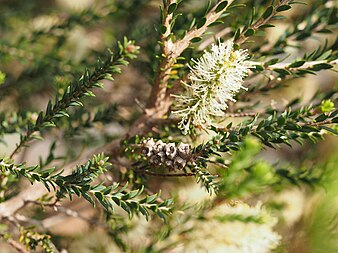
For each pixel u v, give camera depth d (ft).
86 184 0.94
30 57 1.51
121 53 0.96
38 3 1.79
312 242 1.15
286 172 1.20
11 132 1.23
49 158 1.23
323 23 1.20
